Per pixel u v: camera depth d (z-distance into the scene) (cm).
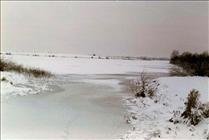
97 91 1633
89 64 4638
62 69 3212
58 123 927
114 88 1780
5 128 834
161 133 859
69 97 1391
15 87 1439
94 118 1019
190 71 2688
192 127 899
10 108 1052
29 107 1091
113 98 1416
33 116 977
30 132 821
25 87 1504
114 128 906
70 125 914
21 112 1012
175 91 1460
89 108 1172
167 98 1362
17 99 1209
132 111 1149
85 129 880
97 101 1328
